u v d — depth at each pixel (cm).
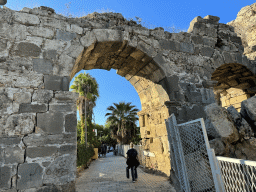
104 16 603
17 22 483
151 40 639
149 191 487
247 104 414
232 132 386
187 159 416
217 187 271
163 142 687
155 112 752
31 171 399
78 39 537
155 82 703
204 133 316
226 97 1056
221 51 731
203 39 714
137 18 650
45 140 425
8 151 396
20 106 430
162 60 634
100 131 3447
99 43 573
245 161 210
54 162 418
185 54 673
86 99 1588
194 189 391
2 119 411
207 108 416
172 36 674
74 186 420
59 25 524
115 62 727
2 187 375
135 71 752
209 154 291
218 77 897
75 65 546
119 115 2042
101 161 1395
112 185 561
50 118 442
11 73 445
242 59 765
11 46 462
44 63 481
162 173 678
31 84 454
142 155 922
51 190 402
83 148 991
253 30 1109
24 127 419
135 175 620
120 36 588
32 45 482
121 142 2086
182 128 428
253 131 409
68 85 488
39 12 511
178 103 607
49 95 458
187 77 651
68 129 448
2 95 425
